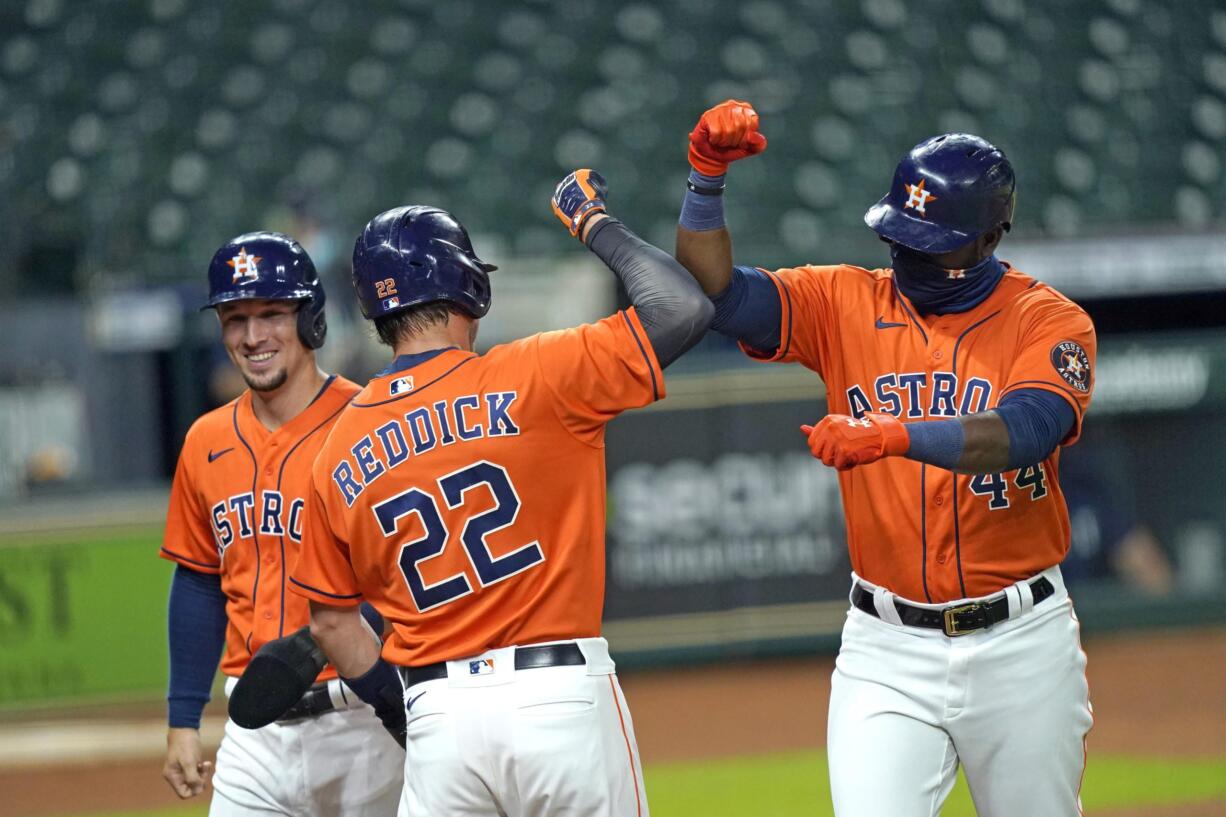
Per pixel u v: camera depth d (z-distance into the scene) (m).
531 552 10.50
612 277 39.06
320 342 13.28
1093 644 37.47
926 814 11.77
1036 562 11.75
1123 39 64.50
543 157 60.47
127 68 61.78
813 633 36.47
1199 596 37.62
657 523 36.09
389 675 11.29
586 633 10.70
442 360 10.72
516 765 10.37
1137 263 37.06
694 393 36.25
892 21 64.50
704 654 36.09
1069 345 11.00
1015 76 63.25
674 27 64.44
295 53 62.97
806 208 58.16
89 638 32.06
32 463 35.84
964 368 11.60
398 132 60.94
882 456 9.99
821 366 12.34
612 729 10.67
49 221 54.84
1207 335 37.16
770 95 62.16
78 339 36.56
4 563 31.73
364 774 12.88
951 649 11.65
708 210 11.39
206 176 58.41
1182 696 31.70
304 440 13.03
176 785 13.54
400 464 10.51
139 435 36.53
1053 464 11.80
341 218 54.44
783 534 36.53
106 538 32.22
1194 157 61.50
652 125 61.59
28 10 62.69
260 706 11.41
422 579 10.55
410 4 65.00
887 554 11.78
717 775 26.47
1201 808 22.56
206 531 13.48
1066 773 11.93
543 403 10.43
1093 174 60.59
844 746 11.89
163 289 36.47
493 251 55.91
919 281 11.70
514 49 64.12
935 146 11.42
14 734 31.72
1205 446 37.31
